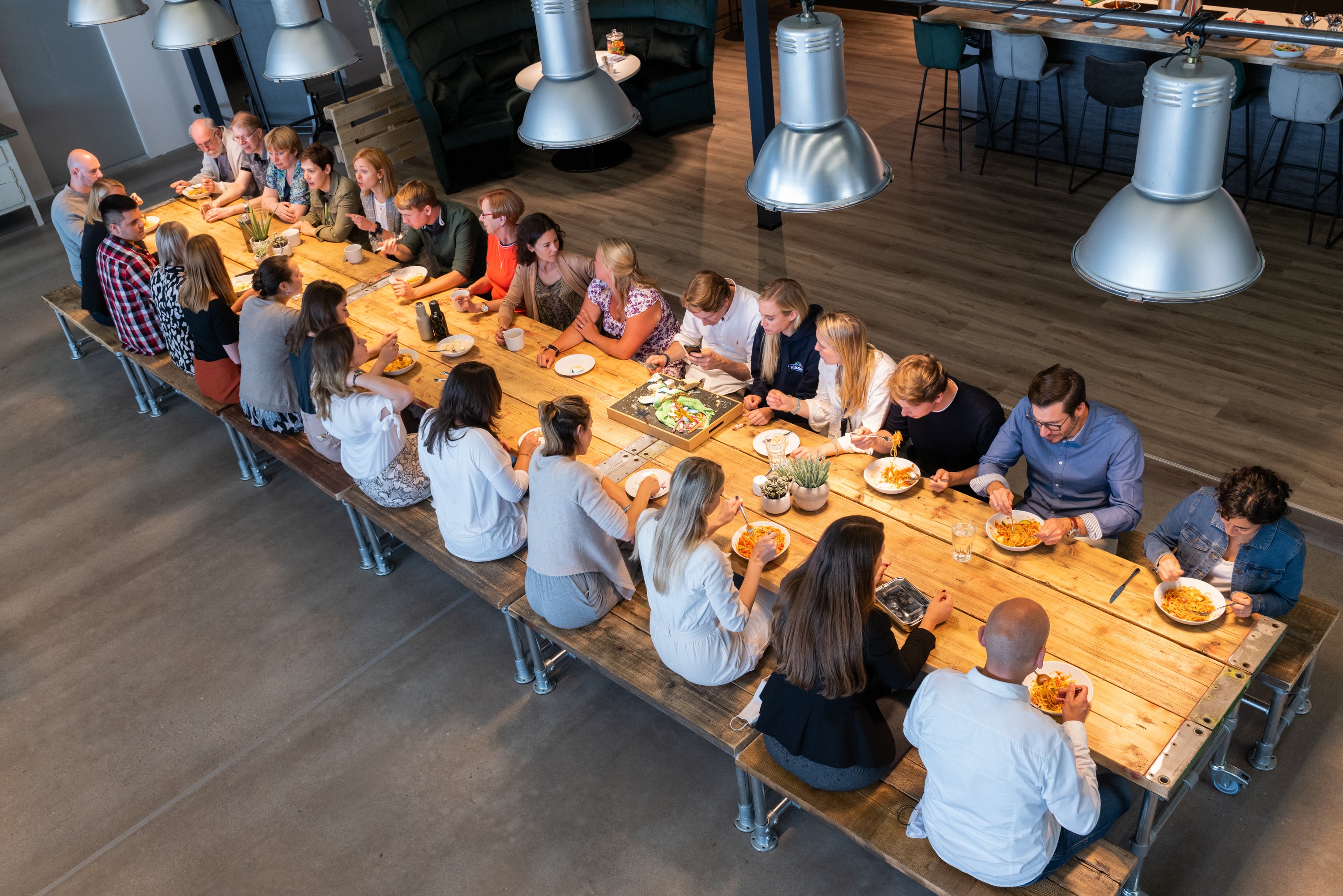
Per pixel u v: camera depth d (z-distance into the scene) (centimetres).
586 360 475
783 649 291
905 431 428
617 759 388
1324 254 638
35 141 973
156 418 620
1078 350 577
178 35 564
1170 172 211
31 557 520
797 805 358
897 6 1130
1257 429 503
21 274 827
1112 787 297
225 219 671
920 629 305
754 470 394
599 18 959
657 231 767
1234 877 322
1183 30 208
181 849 371
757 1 680
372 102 888
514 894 345
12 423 629
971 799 261
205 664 448
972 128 862
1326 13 859
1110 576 329
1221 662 295
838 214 761
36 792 398
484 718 411
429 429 385
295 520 529
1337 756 352
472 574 402
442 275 587
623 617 374
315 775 395
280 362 484
